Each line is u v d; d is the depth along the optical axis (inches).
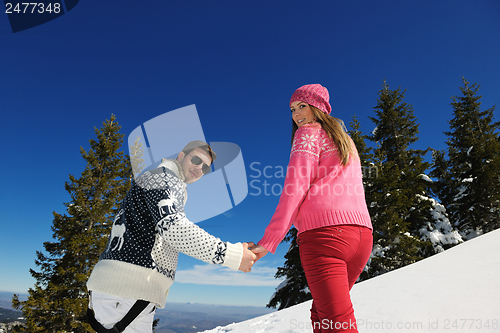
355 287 143.1
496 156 855.1
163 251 48.6
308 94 55.7
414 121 978.1
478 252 143.6
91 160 674.8
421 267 149.8
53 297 523.8
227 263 44.8
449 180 1008.9
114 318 44.0
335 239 43.6
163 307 49.3
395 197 637.9
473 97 1081.4
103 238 556.7
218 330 126.1
